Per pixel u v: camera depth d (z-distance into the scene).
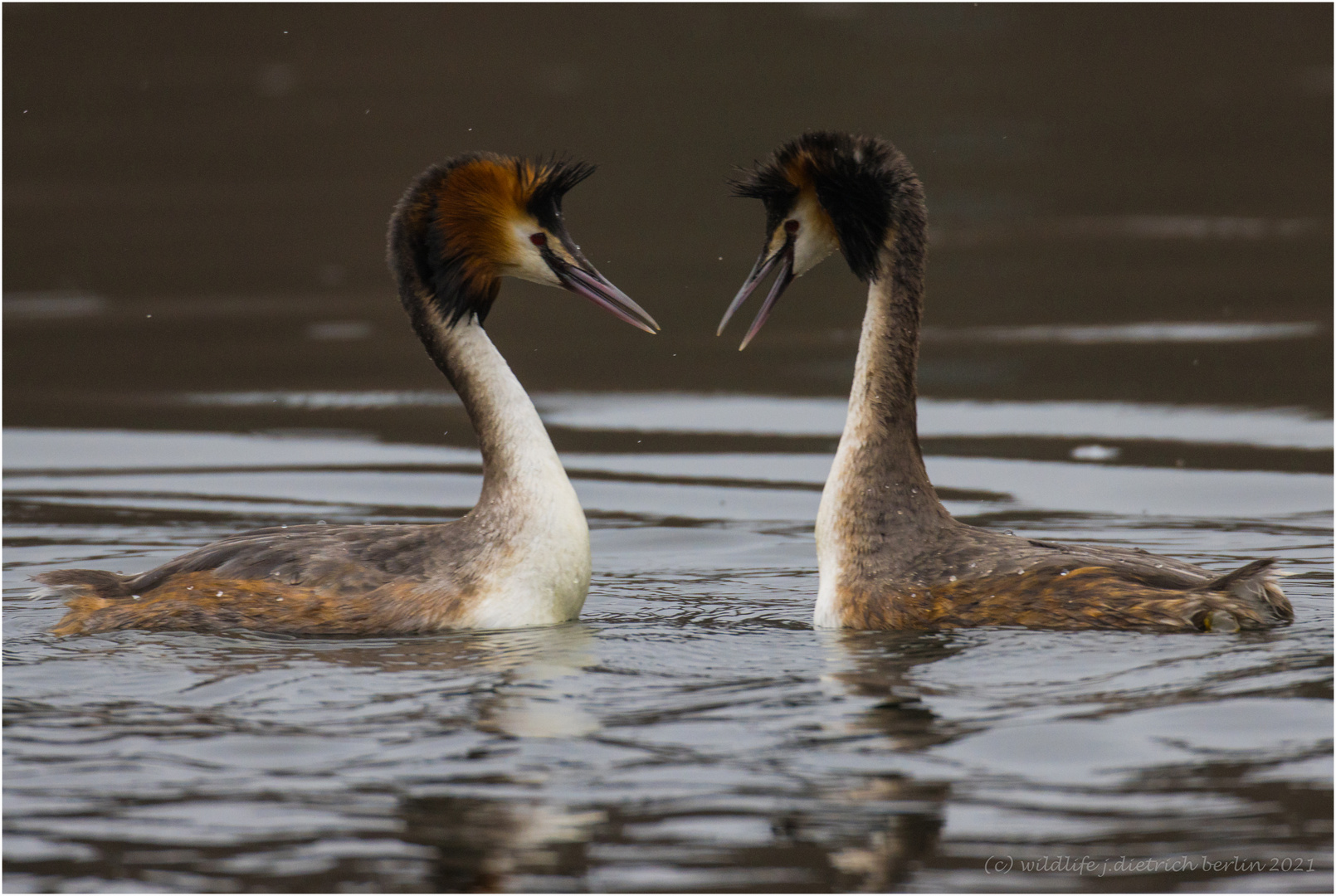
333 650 10.63
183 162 36.12
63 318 25.42
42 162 36.47
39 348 23.42
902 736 8.73
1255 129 37.75
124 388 21.09
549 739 8.80
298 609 11.14
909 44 46.50
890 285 11.53
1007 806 7.90
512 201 12.13
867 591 11.02
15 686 9.78
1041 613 10.41
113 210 32.53
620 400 20.44
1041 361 21.52
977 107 39.44
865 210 11.60
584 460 17.75
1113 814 7.79
